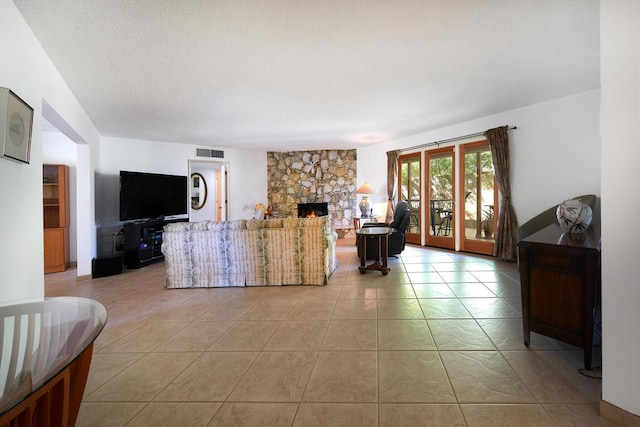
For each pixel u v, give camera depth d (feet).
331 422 4.51
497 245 15.39
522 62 9.38
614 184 4.43
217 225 12.02
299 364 6.15
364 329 7.74
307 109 13.78
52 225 16.24
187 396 5.23
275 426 4.47
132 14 6.59
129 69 9.39
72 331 3.87
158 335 7.72
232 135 19.08
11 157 5.68
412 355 6.38
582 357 6.18
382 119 15.74
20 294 6.37
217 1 6.19
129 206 16.97
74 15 6.59
